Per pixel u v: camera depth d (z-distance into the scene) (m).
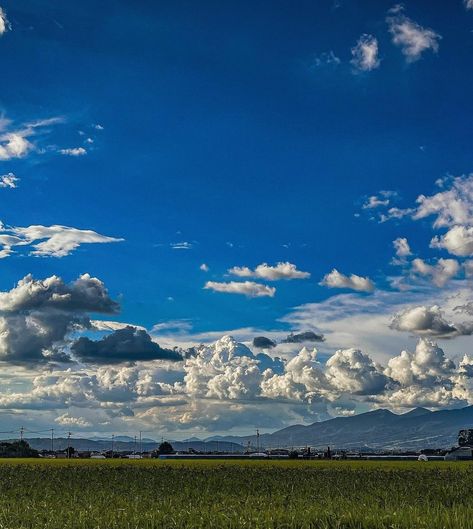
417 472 78.31
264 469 88.81
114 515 30.64
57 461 141.75
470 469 88.75
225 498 42.00
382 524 26.73
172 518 29.41
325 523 27.59
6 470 81.75
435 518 26.33
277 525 27.94
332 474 73.62
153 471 79.81
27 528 29.92
